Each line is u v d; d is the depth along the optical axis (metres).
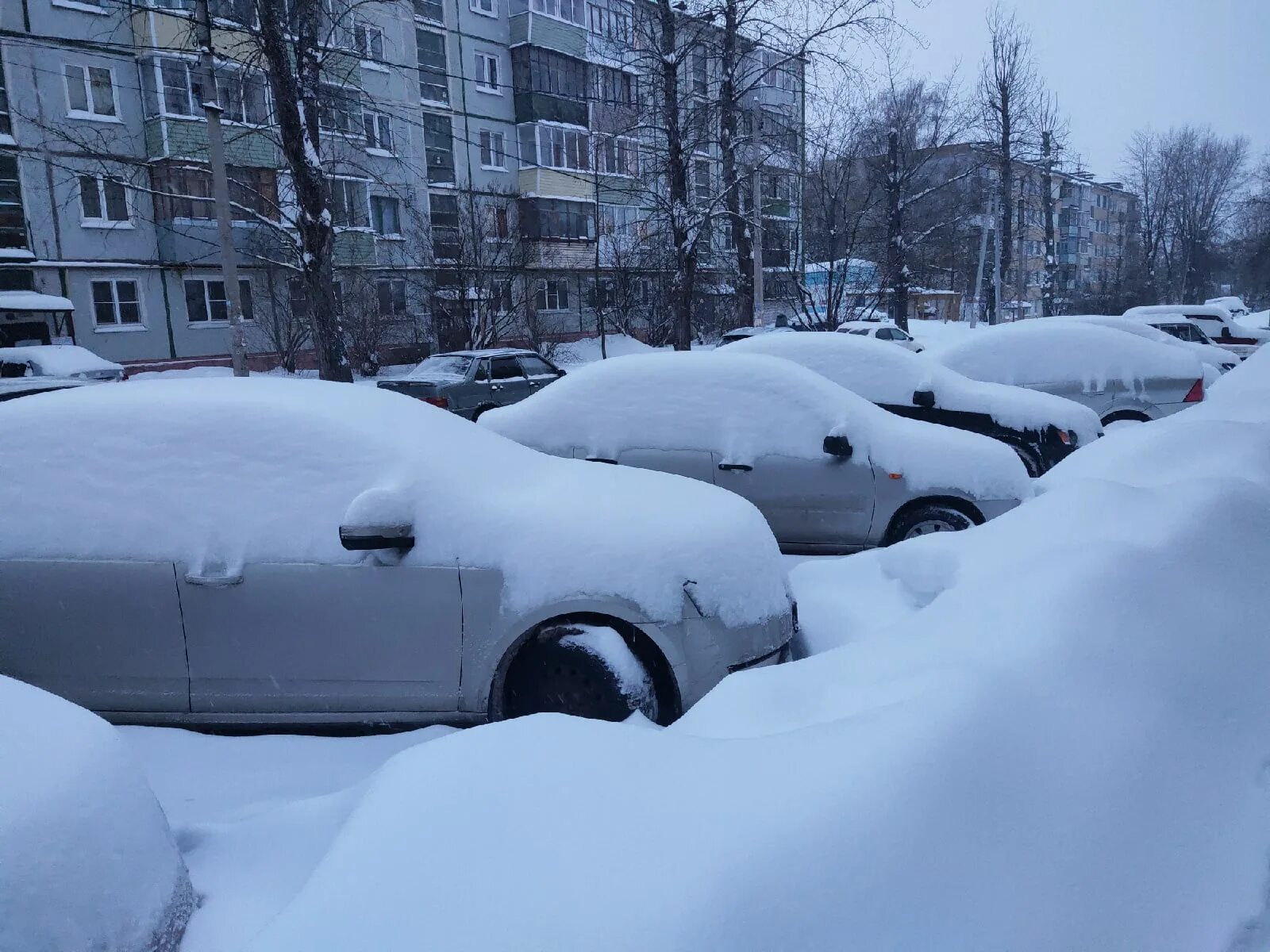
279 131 17.47
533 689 3.59
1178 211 68.62
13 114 22.44
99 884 1.77
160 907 1.88
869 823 1.66
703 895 1.53
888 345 8.15
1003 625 2.42
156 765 3.27
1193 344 17.69
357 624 3.56
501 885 1.61
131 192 24.33
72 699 3.60
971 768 1.81
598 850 1.66
